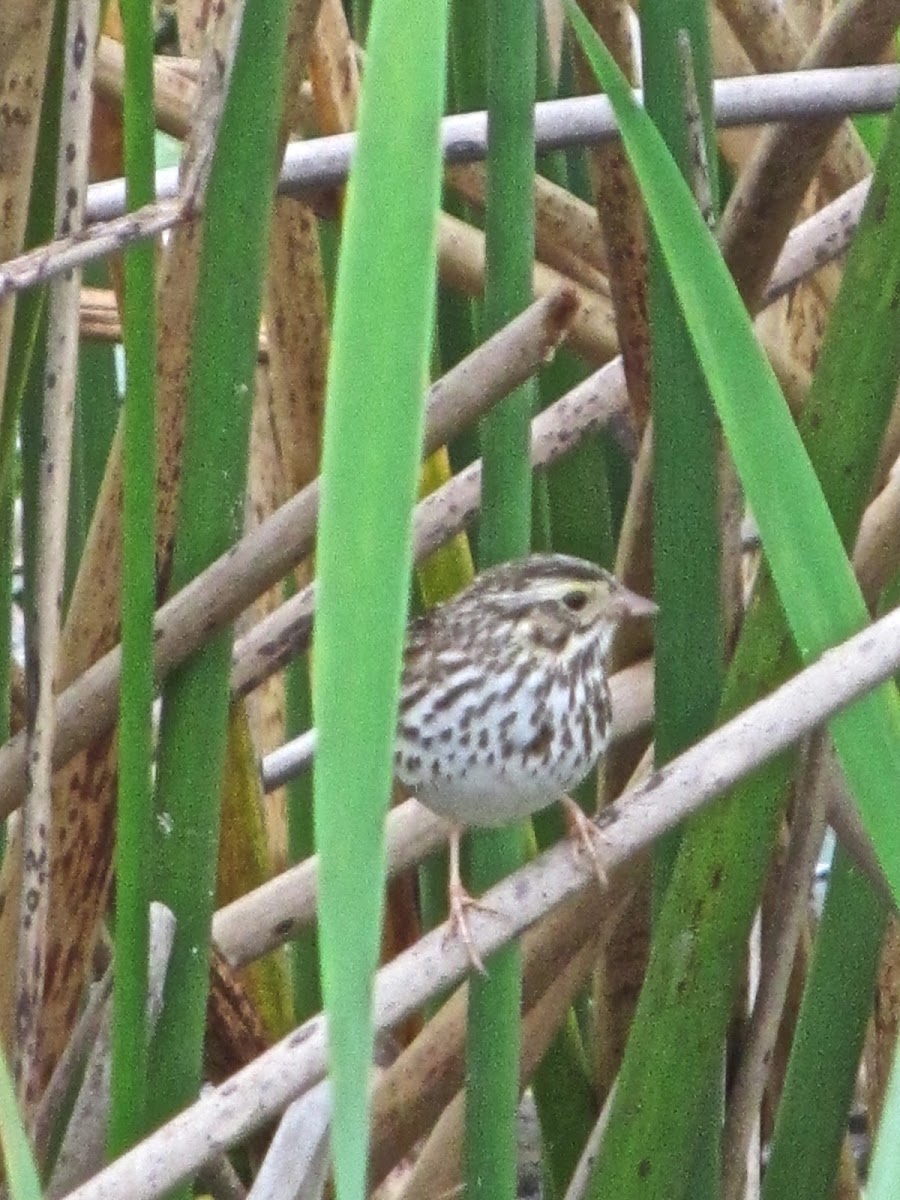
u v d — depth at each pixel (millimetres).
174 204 3602
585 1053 5832
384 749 1980
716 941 3857
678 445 3984
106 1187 3314
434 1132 4988
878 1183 2145
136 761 3527
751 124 4762
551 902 3777
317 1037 3461
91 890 4887
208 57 3656
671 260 2713
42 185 4359
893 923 5547
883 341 3709
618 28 5094
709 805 3730
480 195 6305
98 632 4766
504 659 4984
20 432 5176
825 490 3783
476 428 6082
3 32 3928
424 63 2033
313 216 6340
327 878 1962
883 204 3650
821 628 2787
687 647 4090
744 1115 4527
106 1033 4469
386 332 2002
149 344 3395
